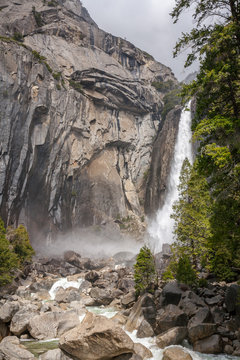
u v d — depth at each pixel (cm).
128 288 3409
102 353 1494
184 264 2377
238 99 1520
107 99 9919
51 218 7650
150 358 1527
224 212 1465
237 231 1423
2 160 6456
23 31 8988
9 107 6800
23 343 1819
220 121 1428
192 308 1888
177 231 2827
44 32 9544
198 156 1623
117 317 2180
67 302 3125
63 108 8262
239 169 1370
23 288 3950
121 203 9469
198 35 1600
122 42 11856
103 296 3053
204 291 2209
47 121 7662
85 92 9388
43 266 5281
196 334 1628
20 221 6725
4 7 9325
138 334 1845
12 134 6750
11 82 6950
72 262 5912
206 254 2667
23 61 7400
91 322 1602
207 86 1573
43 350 1694
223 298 2041
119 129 10269
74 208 8525
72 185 8562
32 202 7188
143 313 2030
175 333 1667
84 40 10525
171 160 8900
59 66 9081
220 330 1688
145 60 12469
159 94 11881
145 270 2797
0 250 3559
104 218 8969
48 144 7638
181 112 9038
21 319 1984
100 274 4269
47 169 7638
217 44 1501
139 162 10662
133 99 10444
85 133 9031
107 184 9375
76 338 1527
